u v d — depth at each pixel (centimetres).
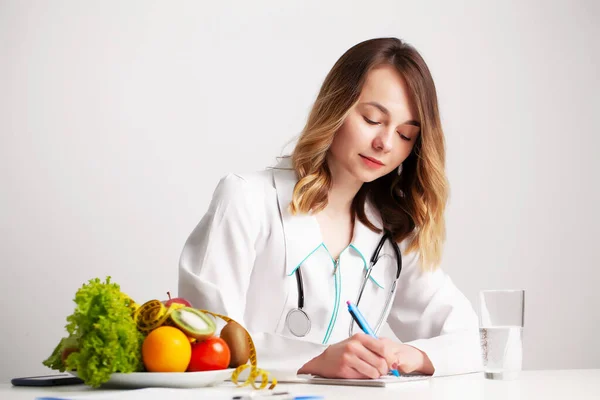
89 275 331
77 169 333
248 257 168
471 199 363
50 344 329
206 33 340
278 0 347
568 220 375
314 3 350
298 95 347
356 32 354
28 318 329
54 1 334
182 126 338
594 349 375
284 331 175
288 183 177
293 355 145
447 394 116
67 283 331
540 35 376
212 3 341
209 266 163
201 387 122
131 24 336
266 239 174
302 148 177
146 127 336
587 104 380
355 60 173
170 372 117
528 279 369
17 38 333
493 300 142
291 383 140
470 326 187
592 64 380
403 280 194
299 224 175
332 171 181
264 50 345
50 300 330
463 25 366
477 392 120
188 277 158
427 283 191
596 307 376
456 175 362
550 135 375
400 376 152
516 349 142
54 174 332
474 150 365
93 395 108
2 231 328
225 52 342
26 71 332
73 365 114
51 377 135
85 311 114
